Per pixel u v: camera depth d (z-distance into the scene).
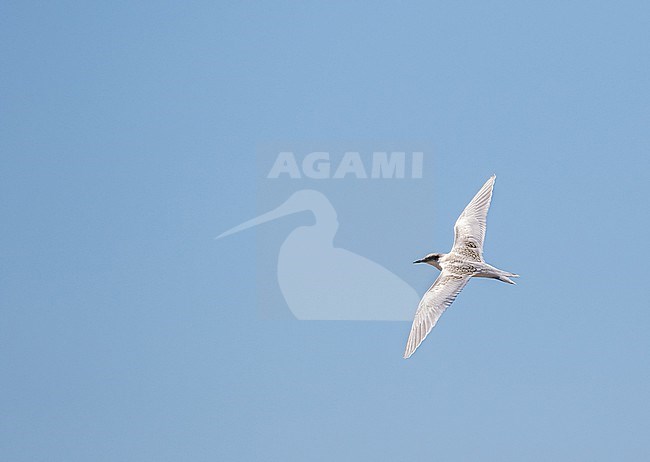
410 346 12.46
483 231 14.16
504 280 13.30
